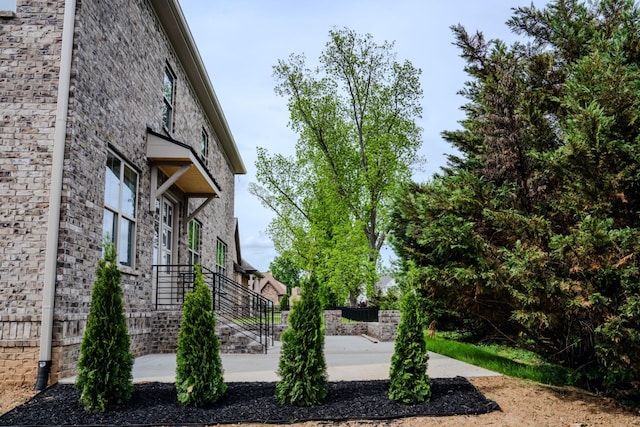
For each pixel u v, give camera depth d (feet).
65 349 22.04
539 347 27.53
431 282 23.63
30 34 23.57
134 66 31.45
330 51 76.18
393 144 76.38
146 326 33.17
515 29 33.01
